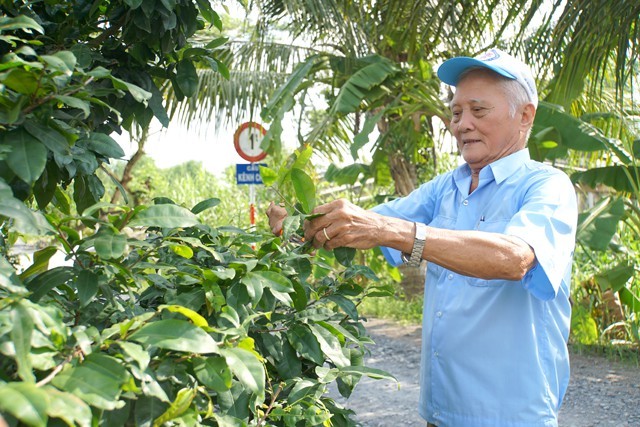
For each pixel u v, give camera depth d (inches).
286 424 55.3
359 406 192.1
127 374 39.4
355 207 65.9
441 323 79.6
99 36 69.2
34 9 68.1
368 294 71.4
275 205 79.4
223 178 505.0
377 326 318.0
